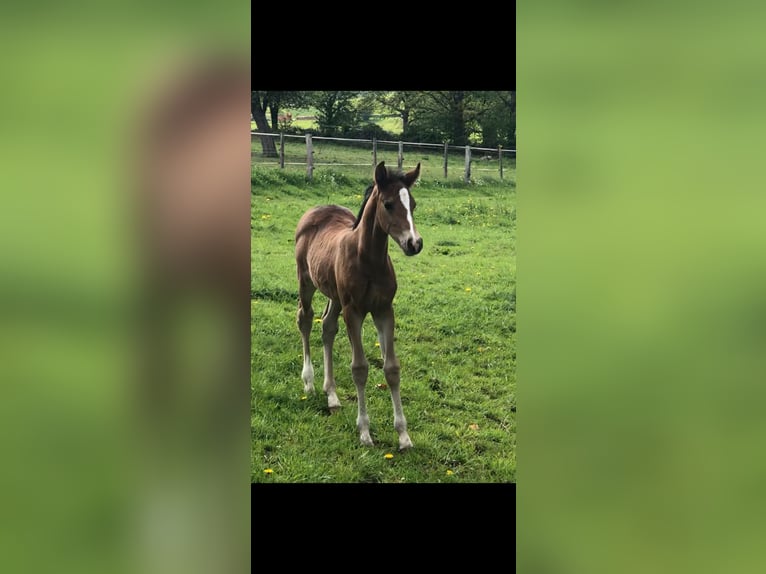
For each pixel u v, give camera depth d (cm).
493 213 1095
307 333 469
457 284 693
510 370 494
